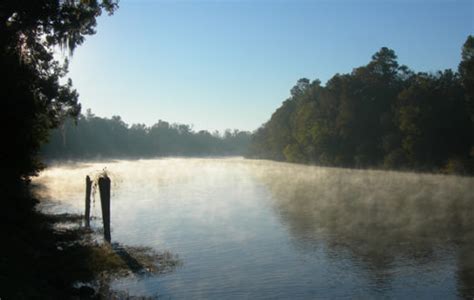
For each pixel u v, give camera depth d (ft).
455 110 227.40
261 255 58.03
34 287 36.70
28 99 76.02
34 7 76.07
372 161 271.69
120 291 43.04
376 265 53.01
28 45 91.86
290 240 66.90
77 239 66.28
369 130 282.77
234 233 72.59
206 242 65.72
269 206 105.60
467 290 43.88
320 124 310.45
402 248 60.95
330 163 305.12
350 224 79.46
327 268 51.98
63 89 109.29
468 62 215.72
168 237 69.21
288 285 45.78
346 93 293.23
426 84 233.55
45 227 72.38
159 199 122.01
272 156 476.13
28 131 84.84
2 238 51.21
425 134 225.35
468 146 220.23
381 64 293.02
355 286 45.62
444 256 56.49
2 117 71.92
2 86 70.85
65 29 85.87
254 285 45.91
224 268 51.78
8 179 81.56
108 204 66.23
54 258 52.95
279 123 431.02
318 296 42.78
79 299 38.78
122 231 73.97
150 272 49.70
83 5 88.17
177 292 43.45
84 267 50.37
